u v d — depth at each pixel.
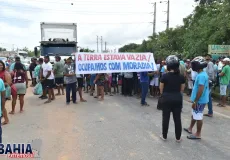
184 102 11.14
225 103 10.46
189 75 12.38
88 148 5.45
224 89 10.16
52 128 6.90
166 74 5.93
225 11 16.41
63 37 16.73
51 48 16.48
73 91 10.48
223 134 6.64
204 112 9.05
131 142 5.86
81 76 10.94
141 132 6.63
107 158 4.94
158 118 8.13
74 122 7.52
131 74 12.38
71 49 16.62
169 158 5.02
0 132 4.73
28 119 7.86
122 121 7.70
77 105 10.12
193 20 25.05
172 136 6.38
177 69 5.88
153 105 10.29
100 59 11.30
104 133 6.48
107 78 12.55
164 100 5.89
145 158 4.98
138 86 12.01
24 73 8.81
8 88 7.85
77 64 10.95
